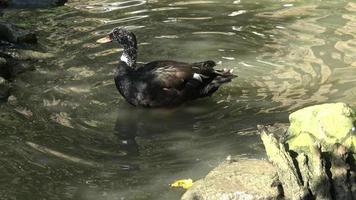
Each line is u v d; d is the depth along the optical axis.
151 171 6.61
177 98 8.27
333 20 11.38
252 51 9.95
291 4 12.43
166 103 8.25
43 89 8.71
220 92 8.62
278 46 10.12
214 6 12.25
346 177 5.86
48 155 6.91
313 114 6.30
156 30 10.92
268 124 7.54
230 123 7.70
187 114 8.06
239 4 12.40
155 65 8.53
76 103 8.28
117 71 8.43
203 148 7.09
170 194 6.13
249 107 8.09
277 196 5.80
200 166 6.69
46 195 6.15
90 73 9.24
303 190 5.74
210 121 7.81
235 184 5.98
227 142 7.21
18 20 11.85
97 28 11.14
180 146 7.16
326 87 8.53
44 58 9.87
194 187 6.05
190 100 8.41
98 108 8.17
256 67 9.32
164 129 7.64
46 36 10.88
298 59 9.56
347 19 11.42
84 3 12.84
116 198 6.10
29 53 9.99
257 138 7.24
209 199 5.86
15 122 7.68
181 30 10.90
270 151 6.09
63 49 10.22
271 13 11.83
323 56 9.65
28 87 8.78
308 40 10.36
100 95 8.55
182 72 8.34
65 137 7.32
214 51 9.98
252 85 8.76
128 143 7.24
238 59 9.64
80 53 10.02
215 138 7.33
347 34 10.61
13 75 9.22
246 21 11.37
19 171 6.59
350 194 5.82
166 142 7.28
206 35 10.66
